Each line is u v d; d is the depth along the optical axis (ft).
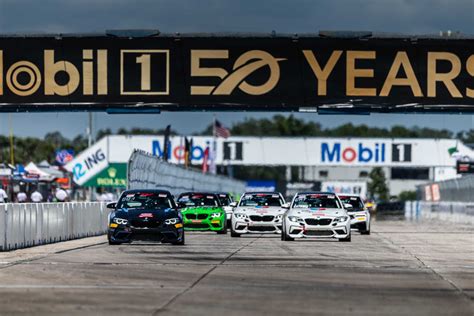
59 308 101.71
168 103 272.31
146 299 109.81
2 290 118.73
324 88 271.08
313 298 112.37
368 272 148.46
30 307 102.53
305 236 239.50
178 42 271.90
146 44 272.51
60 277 135.03
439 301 110.63
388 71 271.28
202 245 220.64
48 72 274.57
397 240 256.73
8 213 190.29
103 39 273.13
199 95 271.90
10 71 274.77
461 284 130.31
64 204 234.99
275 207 268.41
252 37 271.28
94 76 273.33
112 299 109.60
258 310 100.99
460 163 583.58
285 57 271.28
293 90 271.28
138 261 165.99
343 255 187.73
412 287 126.00
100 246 210.38
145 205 224.74
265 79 271.28
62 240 233.14
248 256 181.98
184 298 110.93
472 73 270.87
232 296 113.60
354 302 108.88
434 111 271.90
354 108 271.28
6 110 276.41
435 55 271.08
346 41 270.46
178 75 272.10
